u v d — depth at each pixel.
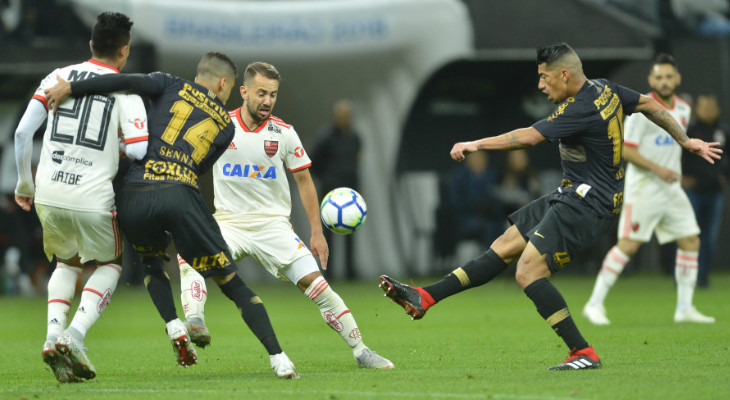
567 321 21.84
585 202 22.02
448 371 22.06
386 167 64.56
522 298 51.06
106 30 21.70
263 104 23.47
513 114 73.12
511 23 62.09
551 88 22.08
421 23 62.06
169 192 20.61
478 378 20.45
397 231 66.94
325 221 23.83
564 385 19.09
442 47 62.16
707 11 68.56
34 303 52.69
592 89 22.08
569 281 62.16
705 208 50.62
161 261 22.08
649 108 22.88
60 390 19.77
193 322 22.72
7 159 62.81
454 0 62.00
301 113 63.84
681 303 35.41
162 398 18.20
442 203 65.31
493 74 71.38
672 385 18.95
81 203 21.09
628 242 35.41
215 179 24.17
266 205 23.95
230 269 21.11
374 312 44.00
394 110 63.47
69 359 20.72
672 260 58.19
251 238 23.80
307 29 61.44
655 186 34.94
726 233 69.94
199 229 20.77
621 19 61.91
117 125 21.38
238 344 30.72
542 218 22.98
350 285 60.56
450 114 72.31
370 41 62.09
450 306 46.12
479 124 73.06
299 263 23.53
